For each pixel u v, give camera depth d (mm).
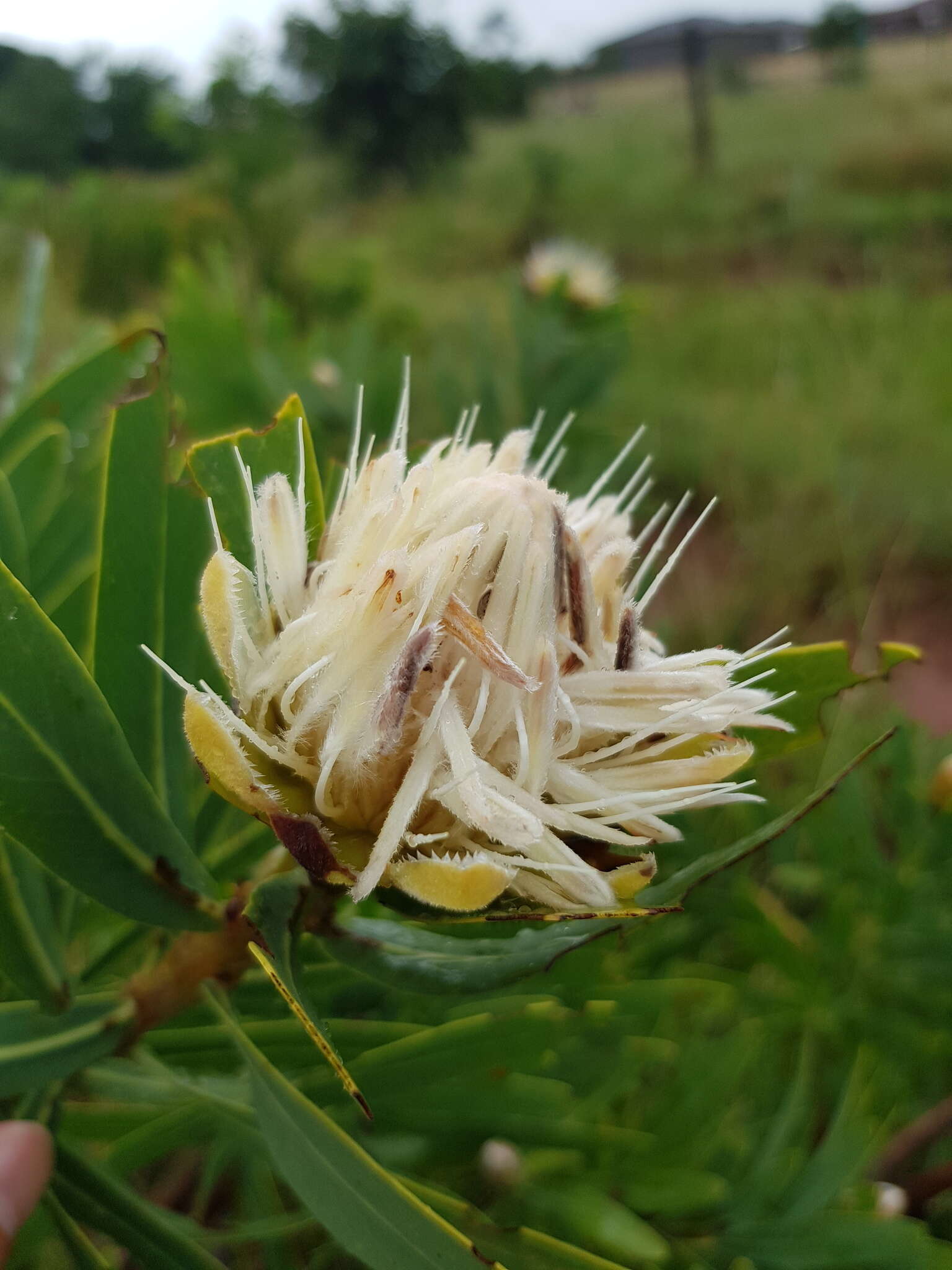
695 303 1643
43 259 247
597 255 474
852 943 305
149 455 145
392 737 119
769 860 350
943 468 966
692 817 298
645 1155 227
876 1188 247
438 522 127
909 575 828
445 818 127
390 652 122
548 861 122
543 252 461
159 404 145
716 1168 249
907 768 313
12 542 139
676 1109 245
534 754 124
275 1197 214
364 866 123
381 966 134
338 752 120
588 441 413
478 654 121
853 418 1091
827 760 419
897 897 304
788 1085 307
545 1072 218
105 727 122
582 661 133
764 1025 299
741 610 738
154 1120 185
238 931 142
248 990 162
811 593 798
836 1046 306
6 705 115
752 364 1342
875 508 883
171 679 152
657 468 975
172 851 133
